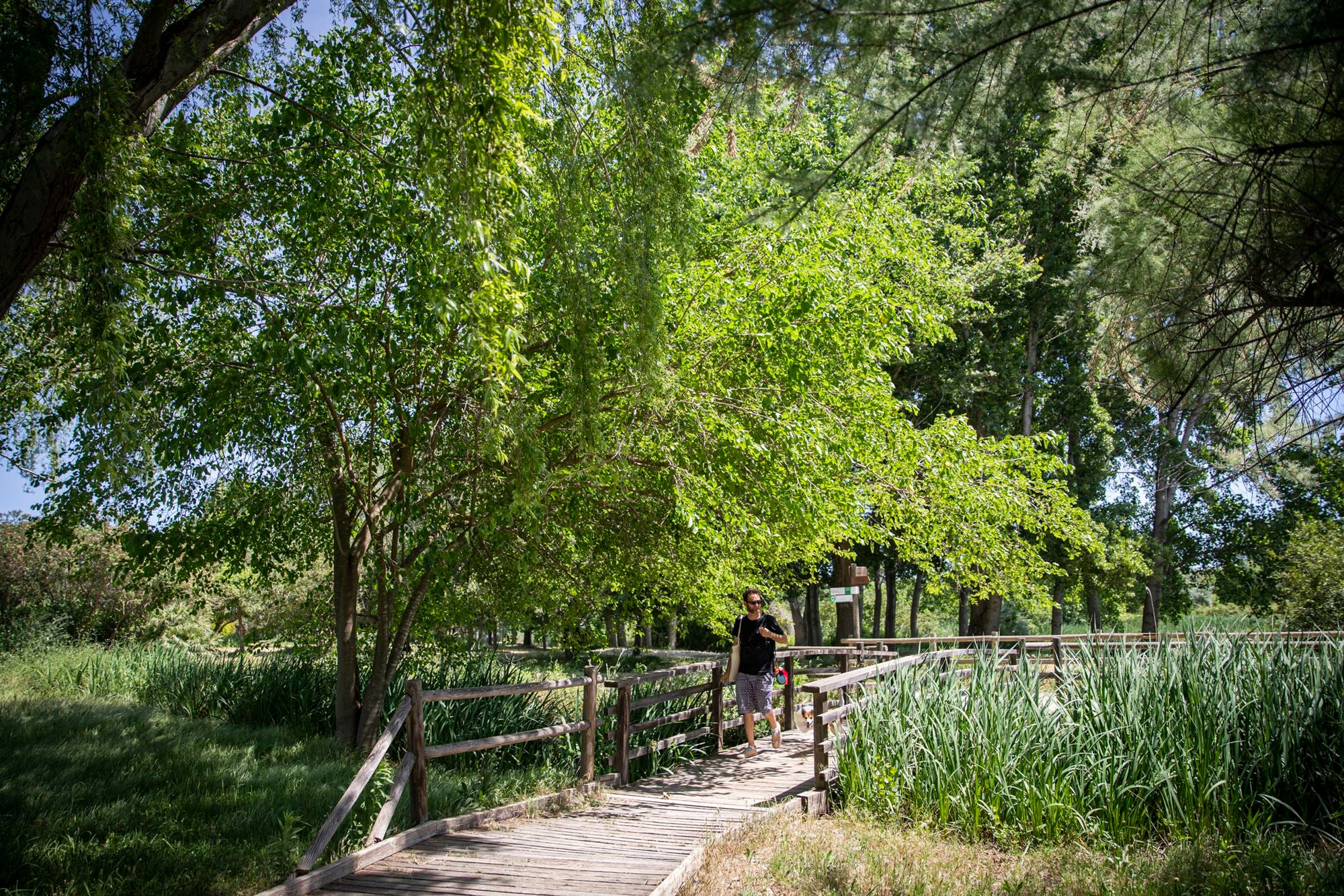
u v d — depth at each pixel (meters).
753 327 8.47
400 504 9.42
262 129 8.27
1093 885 5.18
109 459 6.48
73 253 5.61
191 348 8.30
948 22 3.61
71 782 6.97
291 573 10.30
